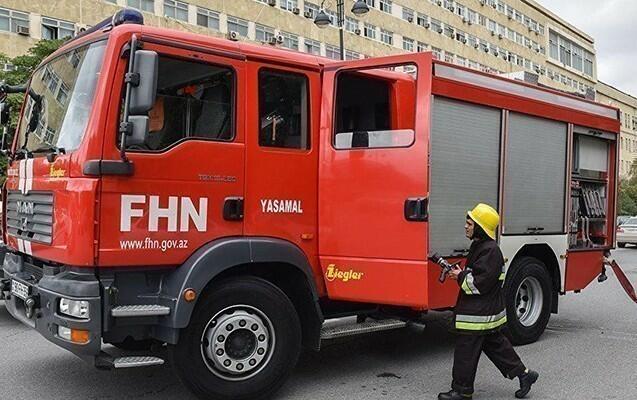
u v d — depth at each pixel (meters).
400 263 5.25
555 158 7.51
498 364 5.32
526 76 7.97
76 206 4.34
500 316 5.13
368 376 6.00
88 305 4.34
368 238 5.39
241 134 5.10
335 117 5.61
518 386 5.70
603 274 8.59
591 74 83.25
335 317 5.87
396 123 6.09
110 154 4.44
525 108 6.93
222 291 4.90
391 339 7.57
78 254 4.32
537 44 68.38
